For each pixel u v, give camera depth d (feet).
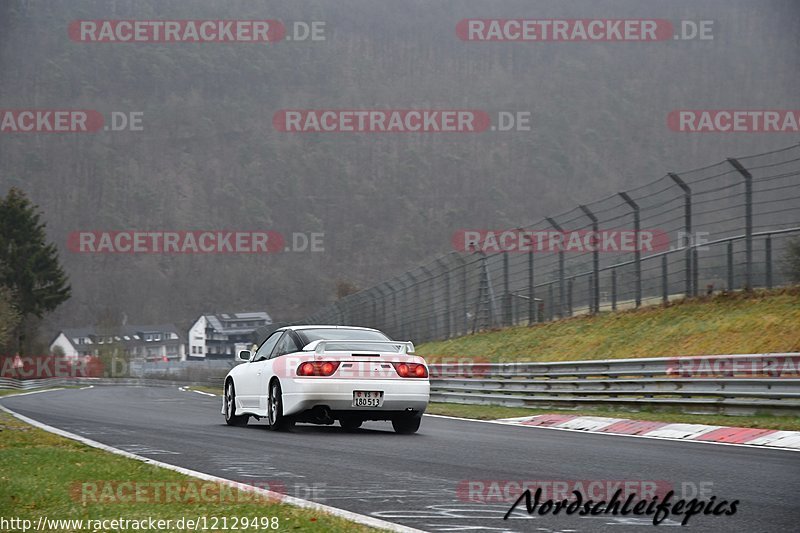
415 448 115.44
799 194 228.02
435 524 63.72
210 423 166.20
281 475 88.99
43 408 226.58
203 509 67.10
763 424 144.56
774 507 70.74
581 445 120.26
